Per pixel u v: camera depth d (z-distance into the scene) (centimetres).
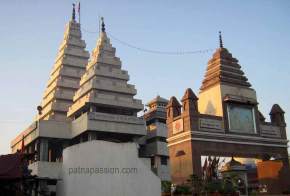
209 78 4344
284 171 4147
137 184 3300
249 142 4081
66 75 8562
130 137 7231
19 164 3247
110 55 7944
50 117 8056
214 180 3644
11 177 3169
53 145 7444
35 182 3891
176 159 3938
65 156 3456
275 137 4297
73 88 8519
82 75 8694
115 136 7088
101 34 8206
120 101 7350
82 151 3356
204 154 3797
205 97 4316
